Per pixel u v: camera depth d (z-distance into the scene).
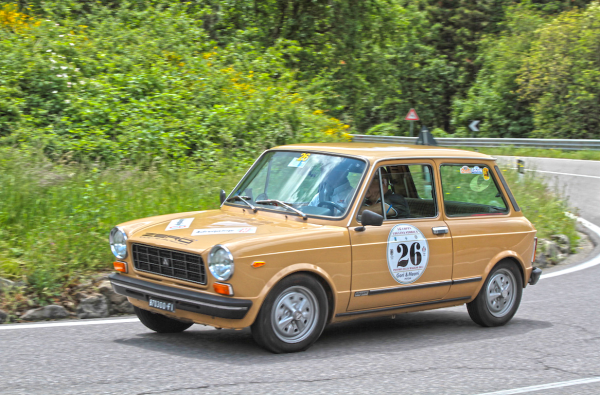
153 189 10.45
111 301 7.53
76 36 17.86
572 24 36.97
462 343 6.34
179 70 17.72
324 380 4.87
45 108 13.55
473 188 7.01
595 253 12.18
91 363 5.17
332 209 6.01
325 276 5.68
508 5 50.34
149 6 22.59
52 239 8.26
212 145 13.84
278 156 6.84
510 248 7.12
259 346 5.74
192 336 6.31
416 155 6.59
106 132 13.37
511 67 41.81
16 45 15.30
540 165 26.27
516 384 5.00
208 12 25.39
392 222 6.21
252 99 16.33
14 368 5.00
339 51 28.55
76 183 10.16
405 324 7.25
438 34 52.25
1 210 9.01
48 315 7.12
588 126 36.28
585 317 7.56
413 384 4.88
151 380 4.73
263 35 26.17
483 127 43.06
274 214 6.23
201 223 6.03
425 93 50.53
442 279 6.56
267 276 5.35
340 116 28.64
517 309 7.31
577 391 4.89
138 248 5.95
